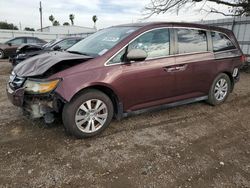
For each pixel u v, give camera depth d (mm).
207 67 4648
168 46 4105
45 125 3900
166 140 3570
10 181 2572
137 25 4105
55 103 3285
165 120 4305
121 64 3600
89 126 3498
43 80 3223
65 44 9227
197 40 4555
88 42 4273
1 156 3029
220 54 4898
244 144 3539
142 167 2881
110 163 2943
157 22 4094
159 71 3945
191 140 3602
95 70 3406
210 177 2742
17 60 7980
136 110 3939
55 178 2637
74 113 3342
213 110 4910
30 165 2857
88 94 3402
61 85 3189
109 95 3697
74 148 3260
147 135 3707
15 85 3490
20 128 3801
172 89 4227
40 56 3912
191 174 2781
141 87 3816
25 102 3391
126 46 3664
